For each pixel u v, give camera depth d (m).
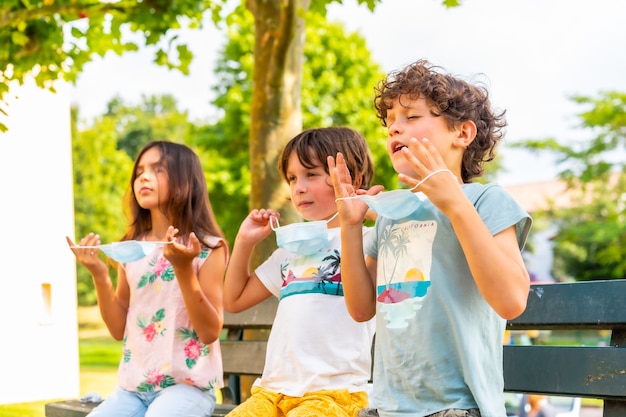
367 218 2.42
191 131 18.72
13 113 5.34
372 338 2.57
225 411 2.76
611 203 17.95
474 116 2.03
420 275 1.92
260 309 3.07
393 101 2.02
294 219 3.86
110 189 25.64
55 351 5.46
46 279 5.44
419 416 1.84
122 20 4.33
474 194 1.94
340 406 2.24
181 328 2.75
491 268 1.72
